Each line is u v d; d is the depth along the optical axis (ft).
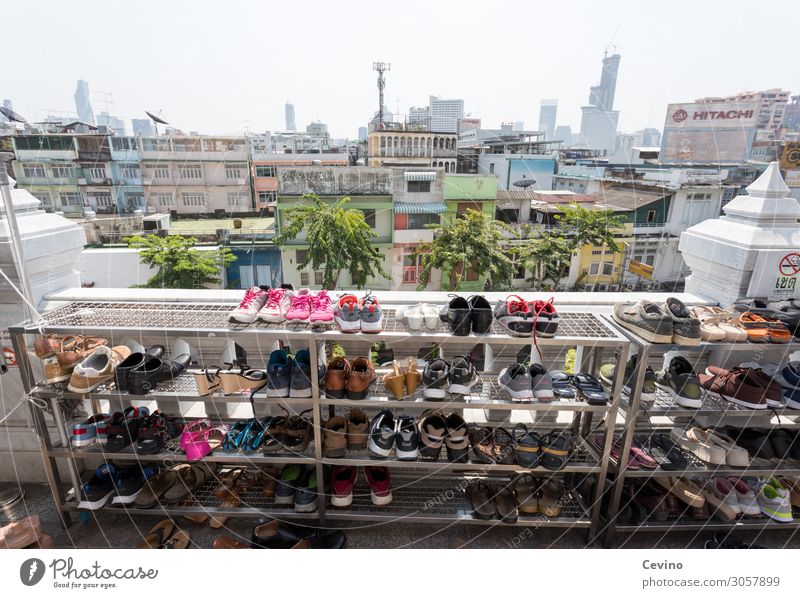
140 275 42.83
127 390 5.07
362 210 47.16
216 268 42.55
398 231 48.19
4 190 5.32
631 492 5.82
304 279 47.16
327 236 40.09
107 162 52.39
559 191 58.13
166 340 6.24
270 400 5.10
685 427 6.18
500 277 44.88
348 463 5.35
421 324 5.00
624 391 5.36
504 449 5.46
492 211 49.90
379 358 7.98
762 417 6.20
